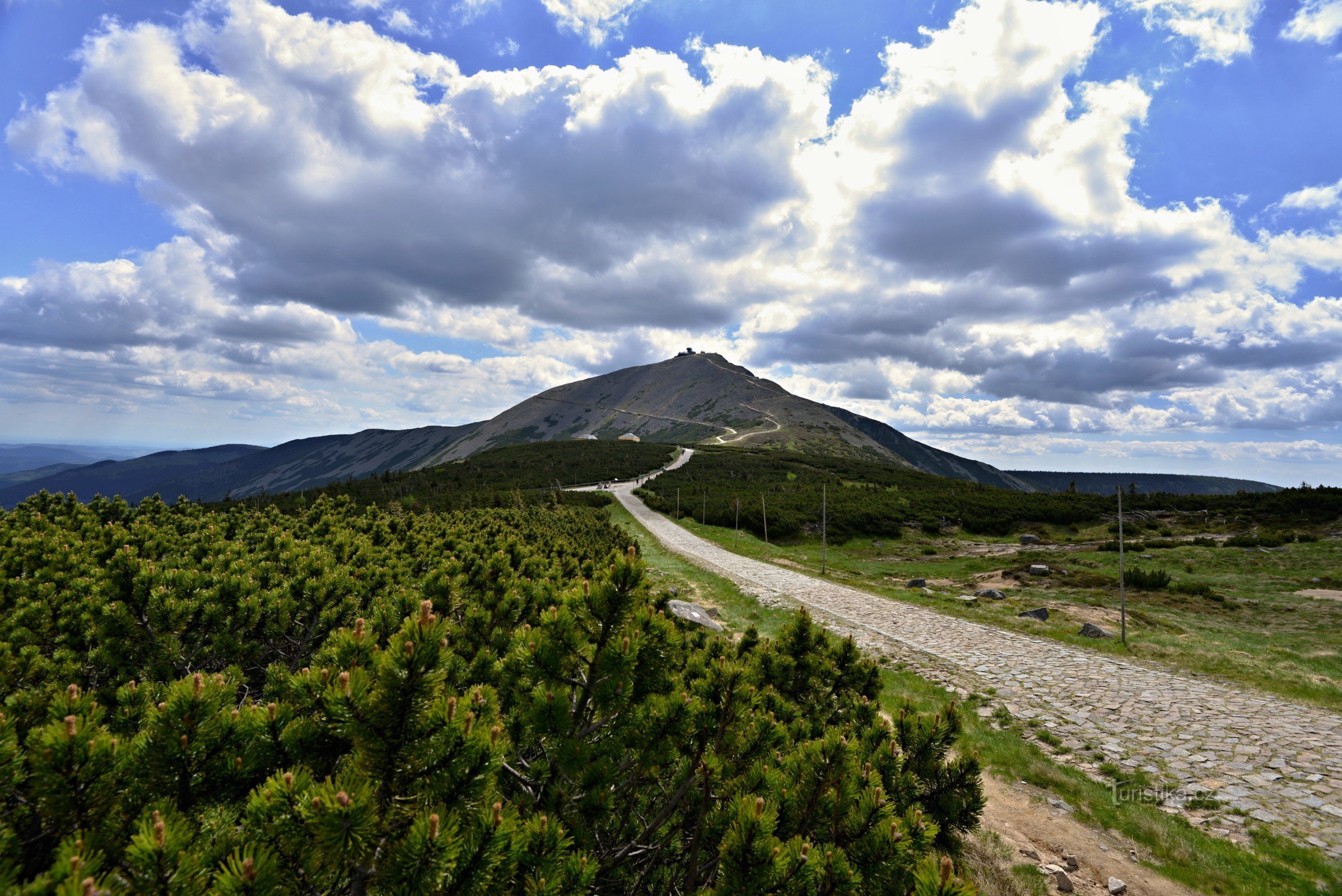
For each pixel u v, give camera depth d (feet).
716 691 14.66
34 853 7.21
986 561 132.98
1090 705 43.06
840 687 25.29
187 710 7.97
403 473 343.05
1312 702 44.06
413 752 7.90
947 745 19.24
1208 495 189.67
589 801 11.03
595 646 12.03
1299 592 92.07
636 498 275.39
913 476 369.30
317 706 8.71
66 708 8.22
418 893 6.84
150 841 6.17
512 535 52.39
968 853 22.68
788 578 105.09
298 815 7.06
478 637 21.72
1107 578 104.01
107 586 19.30
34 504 42.73
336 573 25.20
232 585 20.95
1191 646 60.70
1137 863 24.14
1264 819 27.45
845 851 11.29
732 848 9.87
